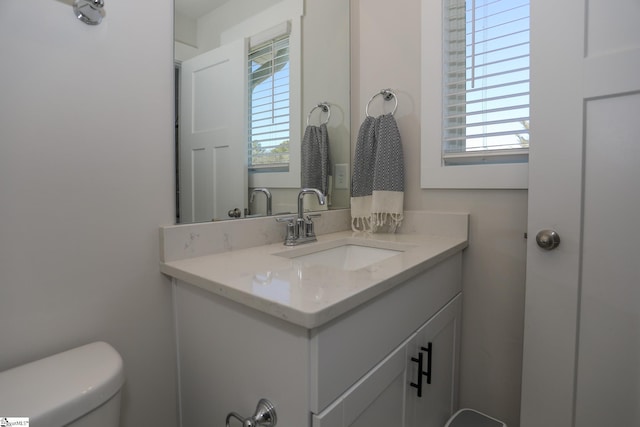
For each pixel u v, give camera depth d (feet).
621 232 2.95
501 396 4.02
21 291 2.30
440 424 3.69
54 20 2.37
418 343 3.05
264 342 2.18
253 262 2.95
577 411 3.21
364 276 2.48
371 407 2.42
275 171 4.01
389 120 4.44
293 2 4.24
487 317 4.07
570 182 3.14
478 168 4.01
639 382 2.93
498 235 3.97
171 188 3.04
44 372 2.16
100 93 2.60
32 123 2.30
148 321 2.93
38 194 2.35
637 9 2.82
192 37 3.18
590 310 3.11
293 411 2.02
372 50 4.88
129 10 2.74
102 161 2.63
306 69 4.37
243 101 3.65
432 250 3.45
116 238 2.72
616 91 2.91
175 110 3.06
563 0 3.12
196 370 2.86
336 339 2.04
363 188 4.64
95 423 2.05
